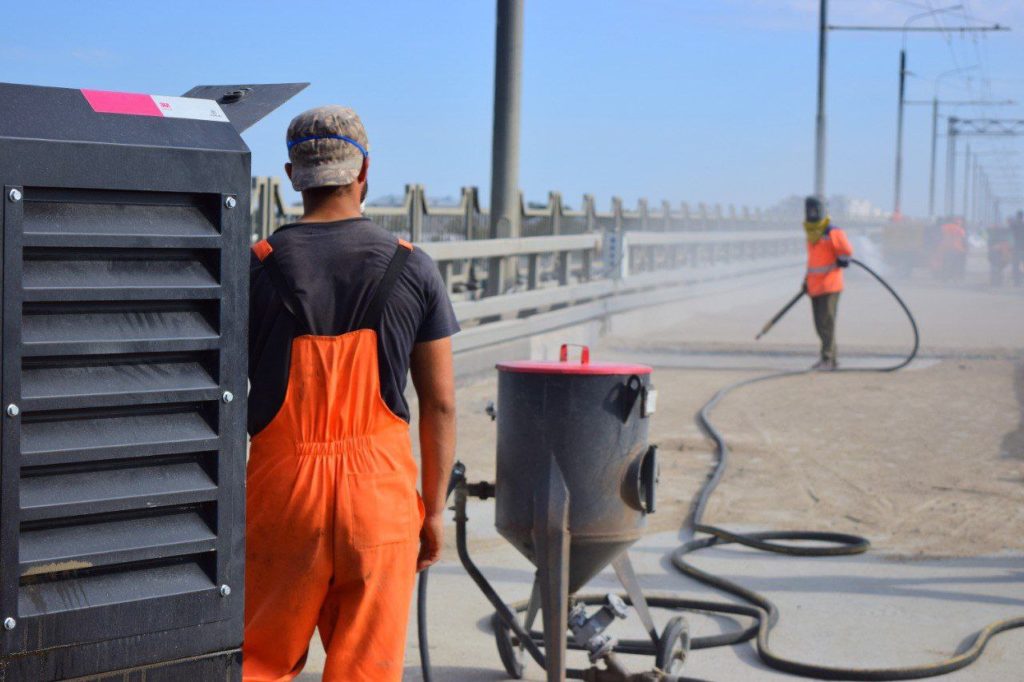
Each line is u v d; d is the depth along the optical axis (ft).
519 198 42.29
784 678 13.93
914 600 17.31
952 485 25.08
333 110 9.11
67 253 6.79
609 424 11.71
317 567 8.52
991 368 44.73
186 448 7.18
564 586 11.69
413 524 8.88
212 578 7.32
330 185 9.04
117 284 6.89
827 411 34.35
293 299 8.62
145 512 7.11
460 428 29.68
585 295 49.39
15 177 6.50
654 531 21.29
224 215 7.23
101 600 6.89
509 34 40.22
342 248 8.78
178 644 7.19
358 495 8.53
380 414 8.71
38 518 6.68
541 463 11.76
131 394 6.97
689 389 38.91
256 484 8.64
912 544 20.53
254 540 8.63
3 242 6.48
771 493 24.30
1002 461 27.55
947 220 122.83
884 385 39.78
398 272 8.81
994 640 15.49
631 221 64.18
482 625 15.98
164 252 7.09
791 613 16.57
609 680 12.48
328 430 8.57
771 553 20.01
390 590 8.69
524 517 11.84
